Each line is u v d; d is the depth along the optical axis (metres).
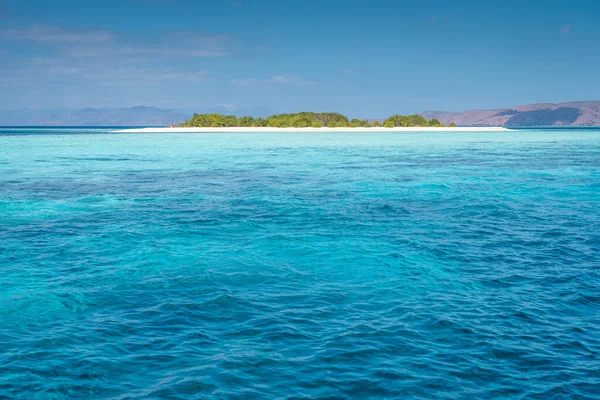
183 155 56.47
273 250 16.14
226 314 10.91
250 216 21.48
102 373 8.46
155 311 11.07
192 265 14.44
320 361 8.88
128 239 17.47
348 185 31.28
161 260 14.94
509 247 16.67
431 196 27.11
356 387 8.09
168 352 9.19
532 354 9.24
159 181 33.31
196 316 10.81
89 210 22.89
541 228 19.47
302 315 10.88
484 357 9.10
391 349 9.34
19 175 36.47
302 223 20.14
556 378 8.44
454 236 18.14
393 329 10.20
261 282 13.02
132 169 41.00
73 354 9.09
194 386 8.06
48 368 8.61
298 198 26.25
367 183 32.28
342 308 11.30
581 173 38.50
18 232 18.48
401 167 42.66
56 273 13.70
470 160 49.81
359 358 8.99
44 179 34.12
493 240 17.59
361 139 97.69
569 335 10.04
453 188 30.20
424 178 35.03
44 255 15.44
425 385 8.17
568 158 52.50
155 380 8.25
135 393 7.89
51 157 53.66
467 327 10.33
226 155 56.28
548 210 23.28
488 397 7.88
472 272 13.98
